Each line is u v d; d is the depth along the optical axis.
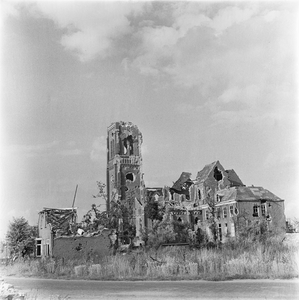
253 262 28.23
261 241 35.69
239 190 42.50
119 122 41.59
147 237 39.78
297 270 26.92
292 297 22.33
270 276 26.52
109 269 28.42
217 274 26.83
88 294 22.78
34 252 35.62
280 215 40.81
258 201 41.44
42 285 25.53
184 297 21.84
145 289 23.55
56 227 34.25
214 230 42.47
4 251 36.22
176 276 26.86
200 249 34.09
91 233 33.62
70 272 28.94
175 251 33.28
